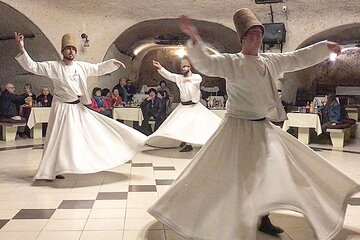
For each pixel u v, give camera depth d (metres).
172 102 13.20
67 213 3.52
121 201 3.93
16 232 3.03
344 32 9.97
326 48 2.94
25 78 11.02
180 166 5.88
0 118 8.91
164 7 9.95
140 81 14.39
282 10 9.31
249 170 2.64
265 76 2.85
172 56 14.21
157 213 2.71
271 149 2.70
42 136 9.58
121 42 11.48
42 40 9.73
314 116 8.45
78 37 9.59
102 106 9.54
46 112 8.94
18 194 4.17
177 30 11.77
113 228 3.14
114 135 4.96
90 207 3.71
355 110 10.45
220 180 2.66
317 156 2.90
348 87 11.53
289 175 2.60
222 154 2.76
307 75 11.67
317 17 9.18
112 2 9.77
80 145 4.67
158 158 6.62
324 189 2.83
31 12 8.83
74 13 9.48
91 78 10.34
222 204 2.58
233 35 10.77
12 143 8.27
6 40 11.01
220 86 13.60
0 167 5.66
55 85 4.80
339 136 8.52
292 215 3.52
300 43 9.36
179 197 2.73
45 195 4.14
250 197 2.53
